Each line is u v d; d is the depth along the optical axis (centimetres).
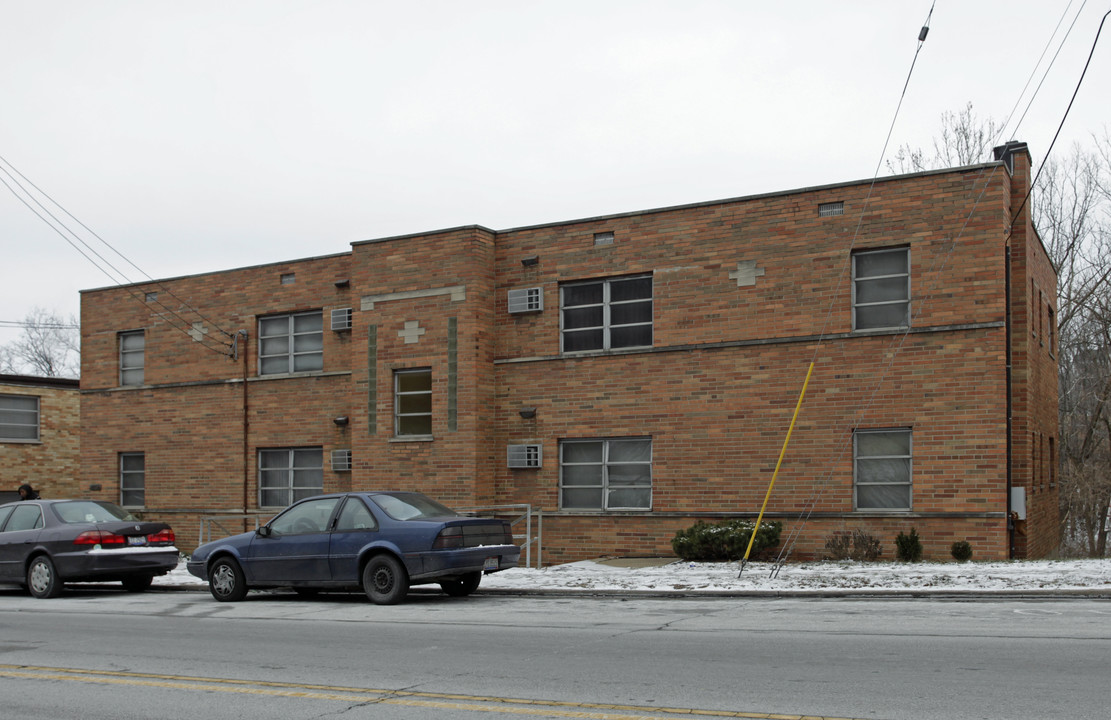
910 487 1911
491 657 1000
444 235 2297
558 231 2253
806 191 2011
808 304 1997
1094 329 3791
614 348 2188
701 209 2105
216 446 2705
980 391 1850
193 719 786
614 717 741
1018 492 1936
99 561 1725
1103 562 1680
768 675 866
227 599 1603
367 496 1541
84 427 2934
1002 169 1869
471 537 1489
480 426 2258
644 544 2123
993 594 1375
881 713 725
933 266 1900
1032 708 725
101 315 2936
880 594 1415
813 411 1978
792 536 1975
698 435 2083
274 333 2662
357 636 1173
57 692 905
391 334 2352
